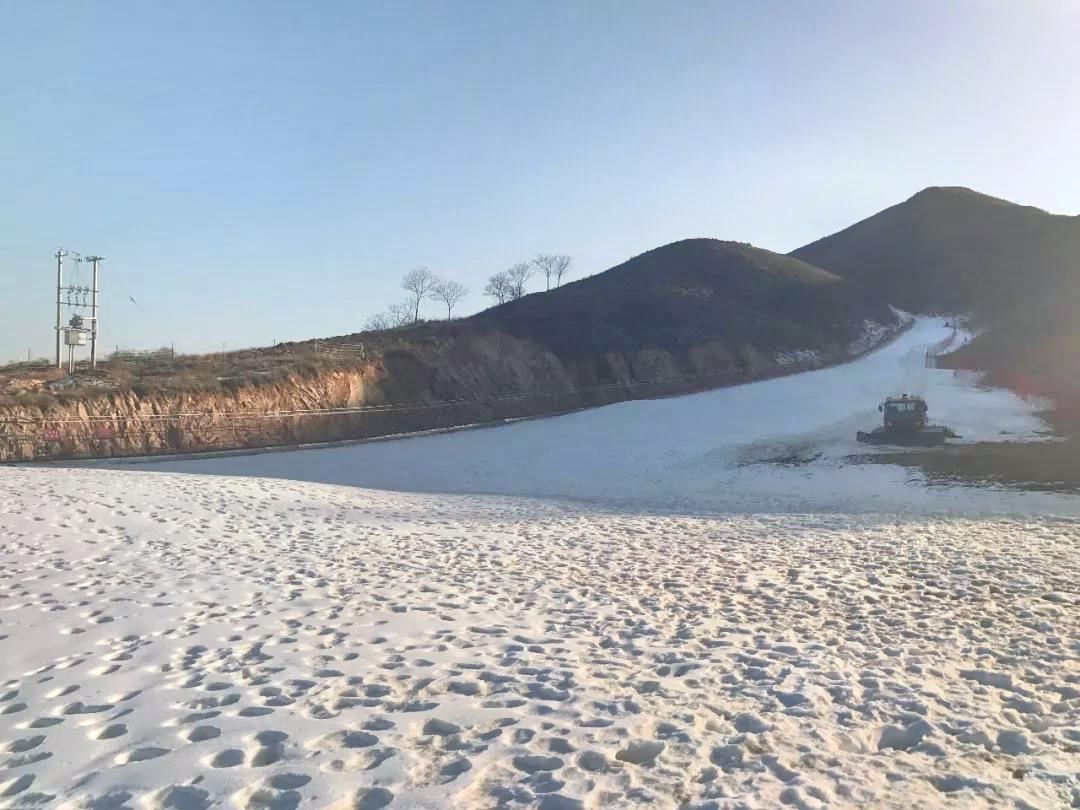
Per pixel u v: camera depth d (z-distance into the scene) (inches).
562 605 292.8
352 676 199.8
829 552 418.6
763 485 827.4
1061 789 142.4
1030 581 334.0
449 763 146.9
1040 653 230.7
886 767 150.9
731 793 137.0
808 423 1254.3
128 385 1162.6
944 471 812.0
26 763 144.6
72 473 721.0
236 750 150.3
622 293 2620.6
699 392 1753.2
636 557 403.9
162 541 410.0
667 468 973.2
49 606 269.4
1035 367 1622.8
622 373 1833.2
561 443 1200.8
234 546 407.2
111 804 128.7
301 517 538.9
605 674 207.2
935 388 1583.4
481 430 1365.7
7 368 1409.9
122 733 159.6
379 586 318.3
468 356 1657.2
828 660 222.1
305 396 1326.3
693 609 287.7
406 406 1434.5
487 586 325.1
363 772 141.9
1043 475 757.9
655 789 137.9
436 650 226.4
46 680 193.9
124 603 275.6
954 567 368.8
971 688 200.8
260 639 234.7
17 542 385.1
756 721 172.9
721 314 2417.6
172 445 1125.1
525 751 153.2
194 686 190.2
